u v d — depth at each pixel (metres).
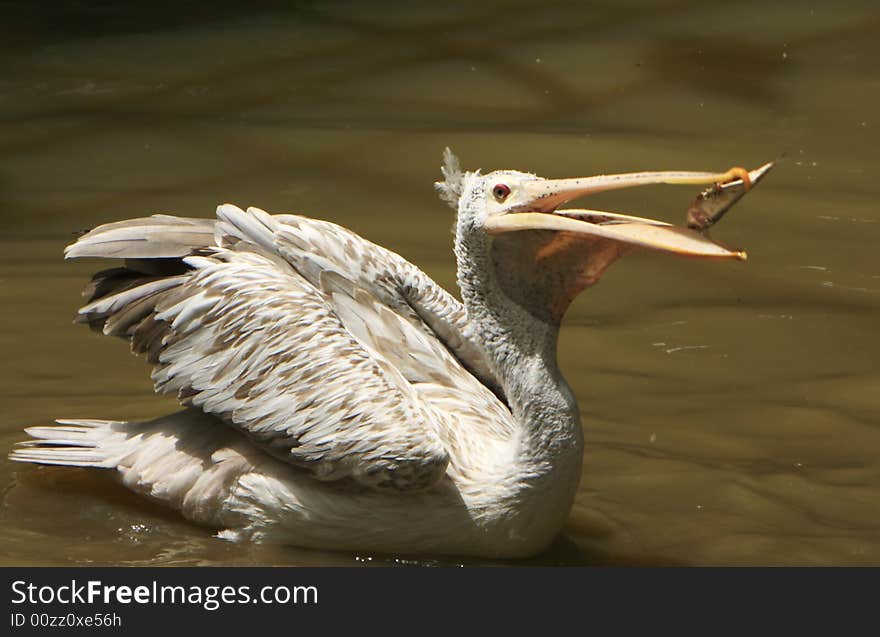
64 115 17.98
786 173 16.39
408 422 8.34
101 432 9.23
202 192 15.33
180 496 8.87
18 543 8.65
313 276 9.21
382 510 8.53
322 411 8.42
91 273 13.09
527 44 21.47
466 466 8.55
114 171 15.99
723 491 9.66
